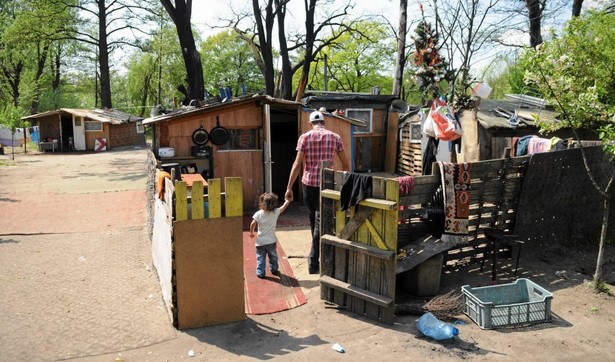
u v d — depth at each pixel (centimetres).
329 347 369
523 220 575
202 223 394
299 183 994
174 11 1736
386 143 1598
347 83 3603
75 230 757
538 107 1274
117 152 2708
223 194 399
